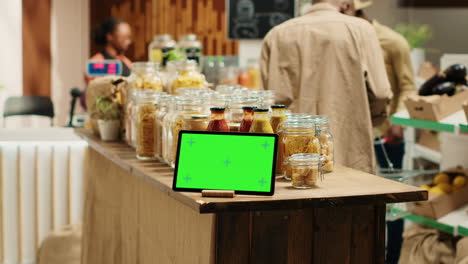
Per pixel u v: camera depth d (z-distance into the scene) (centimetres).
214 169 174
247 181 170
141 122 234
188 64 258
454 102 312
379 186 180
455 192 319
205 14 798
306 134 190
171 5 795
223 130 186
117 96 290
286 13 648
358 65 288
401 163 433
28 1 723
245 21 654
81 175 432
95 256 327
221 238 172
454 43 898
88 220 336
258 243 174
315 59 294
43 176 427
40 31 745
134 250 262
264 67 311
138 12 795
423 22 869
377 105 297
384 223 185
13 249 425
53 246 384
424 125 318
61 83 784
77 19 793
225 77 491
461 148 360
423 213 318
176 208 205
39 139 428
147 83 268
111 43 577
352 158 291
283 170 193
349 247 183
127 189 271
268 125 185
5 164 421
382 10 835
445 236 322
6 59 658
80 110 796
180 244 202
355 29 290
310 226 178
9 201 423
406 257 330
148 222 240
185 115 196
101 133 293
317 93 294
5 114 550
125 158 238
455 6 882
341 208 180
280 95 303
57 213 430
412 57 543
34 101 559
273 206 163
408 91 416
